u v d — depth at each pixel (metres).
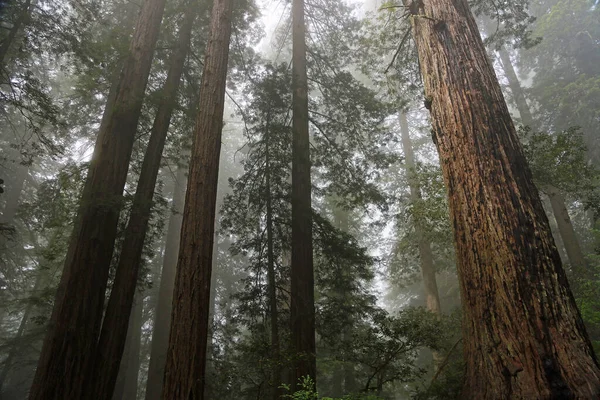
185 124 11.84
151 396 14.27
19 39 11.44
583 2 17.36
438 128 4.10
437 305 14.11
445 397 5.49
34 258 18.50
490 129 3.67
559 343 2.61
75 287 7.02
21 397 18.53
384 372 6.54
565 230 13.66
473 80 4.05
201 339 4.89
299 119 10.91
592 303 7.23
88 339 6.88
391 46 10.85
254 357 7.41
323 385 15.20
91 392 6.79
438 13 4.75
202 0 11.23
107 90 12.46
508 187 3.32
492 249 3.13
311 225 9.55
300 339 7.92
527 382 2.56
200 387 4.61
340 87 12.54
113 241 7.84
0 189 6.39
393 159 12.19
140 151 12.55
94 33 14.02
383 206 12.14
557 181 8.62
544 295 2.80
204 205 5.75
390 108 11.76
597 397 2.31
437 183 9.33
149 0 10.30
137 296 18.50
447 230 9.88
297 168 10.21
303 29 12.98
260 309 9.81
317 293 14.51
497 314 2.92
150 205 8.58
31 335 15.00
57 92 18.02
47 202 10.18
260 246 10.38
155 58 11.73
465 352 3.17
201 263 5.32
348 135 12.64
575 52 17.62
